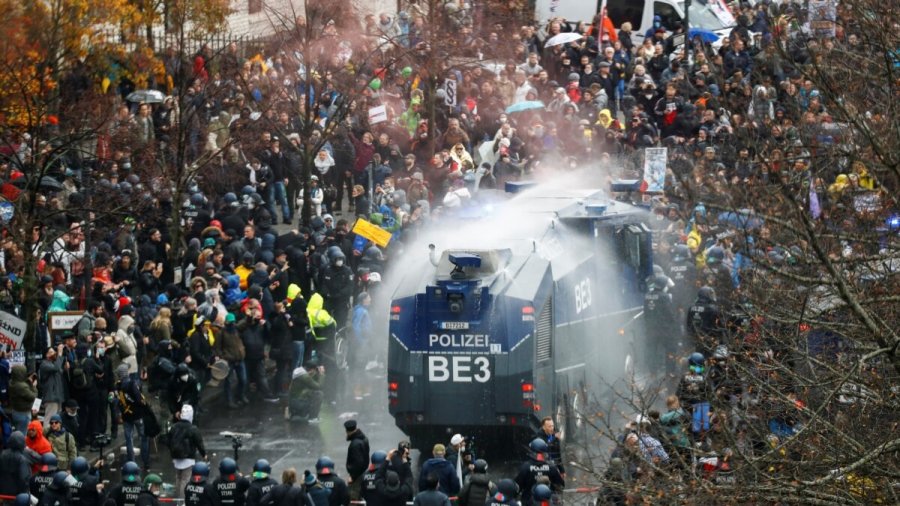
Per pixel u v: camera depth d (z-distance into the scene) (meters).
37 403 53.53
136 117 75.00
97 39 73.38
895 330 36.44
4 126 65.75
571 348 53.97
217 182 74.88
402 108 82.69
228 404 61.19
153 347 59.47
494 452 53.56
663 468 37.12
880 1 39.41
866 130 31.58
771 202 36.47
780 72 54.06
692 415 42.28
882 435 35.78
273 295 64.44
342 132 78.50
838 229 37.56
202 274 64.50
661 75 89.19
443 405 51.22
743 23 88.25
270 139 76.94
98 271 63.91
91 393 56.44
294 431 58.53
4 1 68.06
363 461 49.06
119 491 46.50
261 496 45.75
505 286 51.06
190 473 51.88
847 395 36.38
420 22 83.94
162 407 58.06
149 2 76.50
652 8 99.06
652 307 61.00
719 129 69.88
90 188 67.19
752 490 33.78
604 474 39.59
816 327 38.06
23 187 65.06
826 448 35.34
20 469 49.28
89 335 57.34
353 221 78.06
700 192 39.84
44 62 68.62
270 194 77.31
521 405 50.59
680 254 63.00
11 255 60.59
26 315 57.03
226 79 77.81
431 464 46.62
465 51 84.31
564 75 91.12
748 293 39.06
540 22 99.69
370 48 80.25
